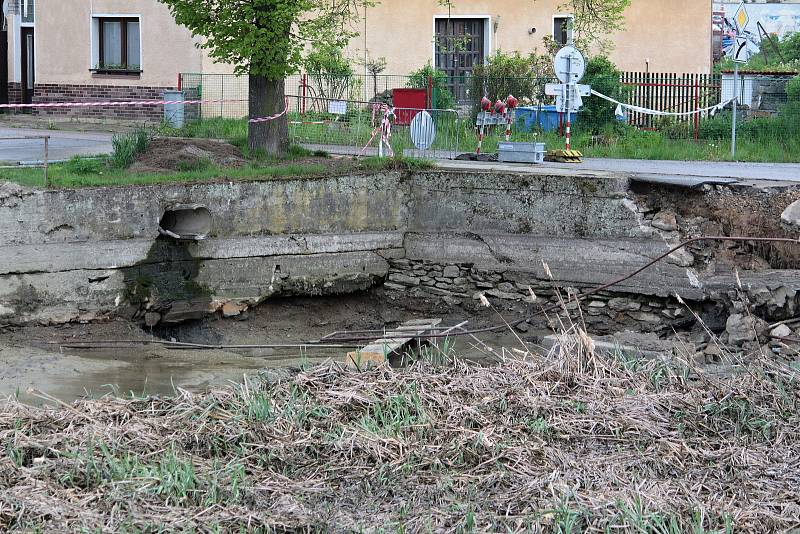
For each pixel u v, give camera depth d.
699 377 11.32
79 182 15.44
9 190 14.59
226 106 26.67
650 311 16.17
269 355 14.96
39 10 28.48
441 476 8.94
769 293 14.91
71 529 7.82
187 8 17.84
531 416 10.16
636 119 26.91
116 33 28.06
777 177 17.12
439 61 30.58
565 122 25.03
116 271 15.34
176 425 9.91
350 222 17.39
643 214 16.22
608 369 11.36
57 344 14.62
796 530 8.05
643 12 31.81
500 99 26.14
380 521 8.15
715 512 8.26
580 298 16.48
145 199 15.54
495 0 30.50
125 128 25.59
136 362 14.08
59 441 9.40
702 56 32.41
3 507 8.07
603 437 9.75
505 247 17.02
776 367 11.43
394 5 29.73
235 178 16.48
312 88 26.83
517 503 8.40
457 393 10.73
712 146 23.52
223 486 8.65
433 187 17.55
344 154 19.80
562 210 16.66
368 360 12.57
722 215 15.97
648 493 8.57
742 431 10.09
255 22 17.91
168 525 7.91
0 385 12.69
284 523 8.02
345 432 9.68
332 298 17.45
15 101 30.19
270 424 9.91
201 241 16.08
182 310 16.00
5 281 14.59
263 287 16.69
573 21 27.53
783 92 26.34
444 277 17.45
